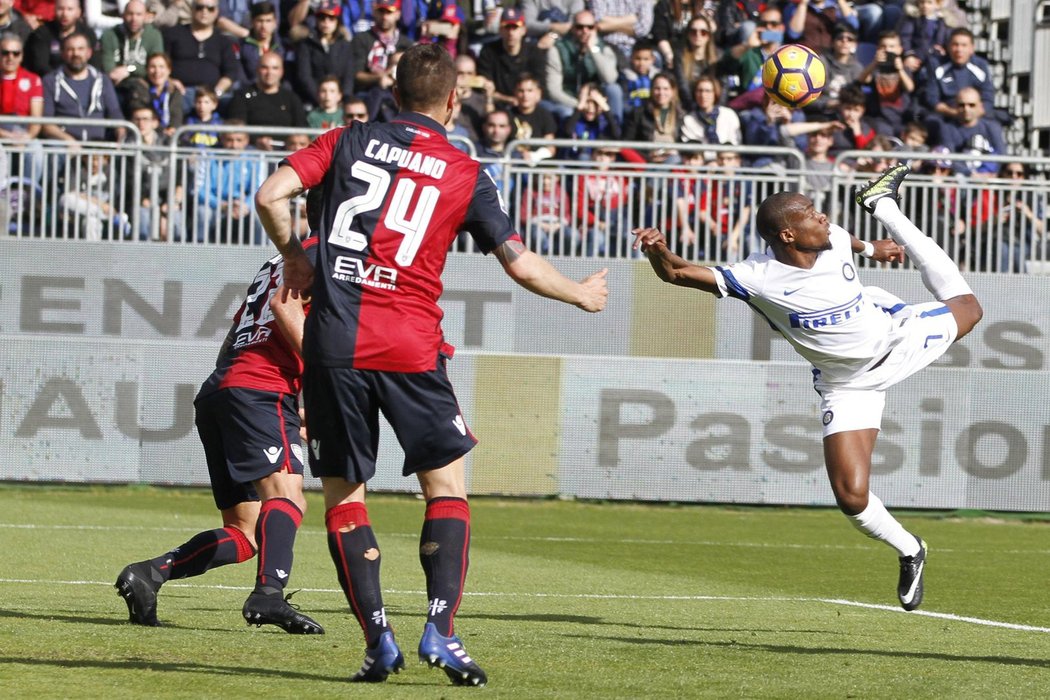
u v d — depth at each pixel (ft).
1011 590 93.76
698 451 151.53
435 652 48.52
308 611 73.72
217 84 183.32
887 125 188.03
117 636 60.44
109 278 152.66
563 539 121.39
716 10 202.28
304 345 49.52
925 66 191.83
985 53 218.79
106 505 136.15
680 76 186.29
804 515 148.77
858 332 72.64
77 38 170.09
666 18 202.69
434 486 50.52
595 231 154.30
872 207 77.10
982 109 185.57
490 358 150.61
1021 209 155.53
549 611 77.20
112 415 149.89
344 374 48.67
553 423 151.12
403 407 49.14
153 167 153.17
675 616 76.54
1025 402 152.05
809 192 154.51
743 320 155.74
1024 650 64.90
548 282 49.80
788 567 106.22
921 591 72.18
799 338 73.05
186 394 150.00
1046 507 152.05
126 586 63.82
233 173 153.58
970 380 151.53
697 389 151.43
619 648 62.03
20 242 151.94
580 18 186.70
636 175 154.10
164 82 173.58
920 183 155.33
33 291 152.25
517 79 175.94
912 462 151.23
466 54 196.03
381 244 48.73
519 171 153.58
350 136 49.62
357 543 50.06
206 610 72.64
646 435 151.53
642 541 121.80
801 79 91.71
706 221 153.99
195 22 183.42
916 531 138.41
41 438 149.48
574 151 166.20
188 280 152.97
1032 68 216.95
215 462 66.74
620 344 154.92
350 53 183.11
